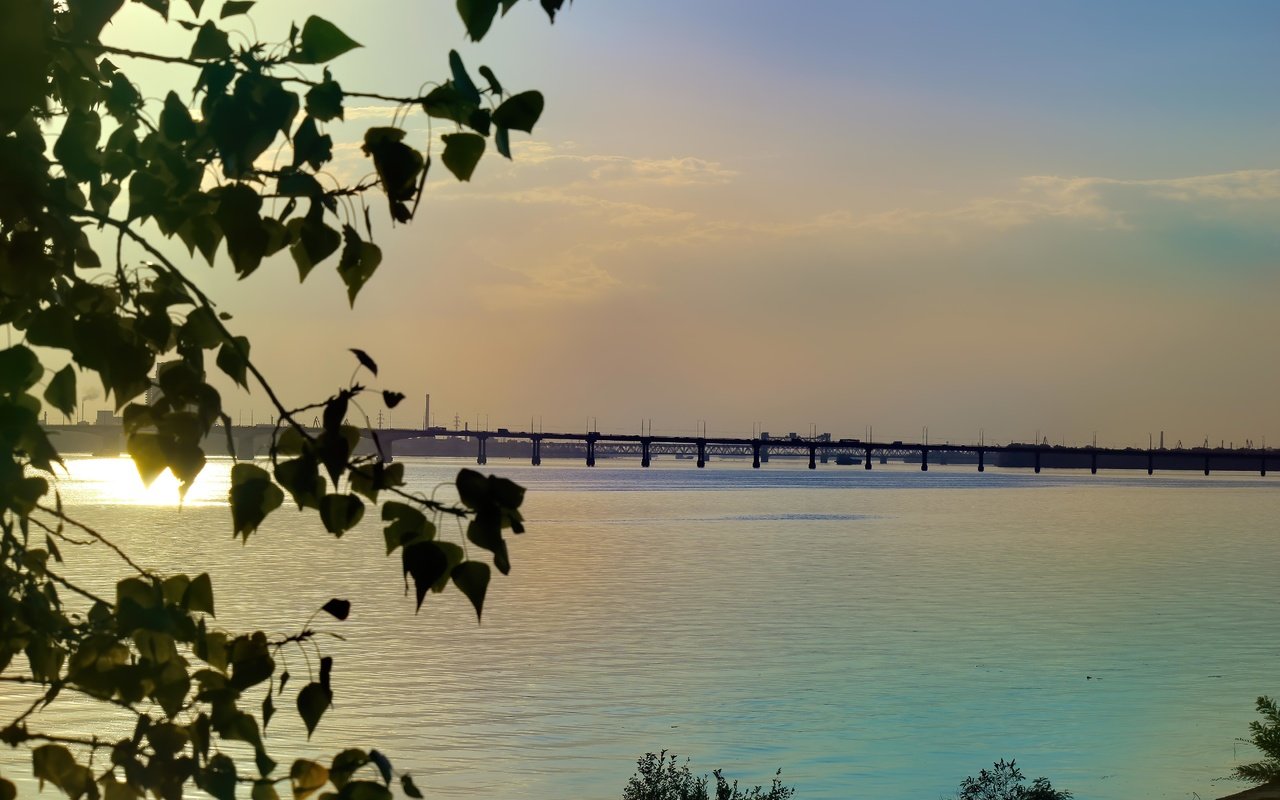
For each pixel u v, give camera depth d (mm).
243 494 2857
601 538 122000
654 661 49375
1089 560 101438
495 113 2814
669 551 106500
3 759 27234
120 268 2926
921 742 35281
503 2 2785
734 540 120562
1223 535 138000
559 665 48000
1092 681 45594
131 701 3014
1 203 2748
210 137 2779
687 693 42469
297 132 2711
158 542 112062
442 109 2809
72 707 34594
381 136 2793
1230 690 43844
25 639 2947
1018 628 60375
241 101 2639
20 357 2785
